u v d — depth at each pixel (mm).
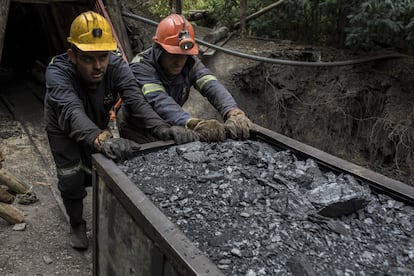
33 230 3127
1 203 3146
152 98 2676
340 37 5980
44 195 3607
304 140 5621
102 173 1985
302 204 1763
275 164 2107
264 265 1444
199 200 1816
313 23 6395
